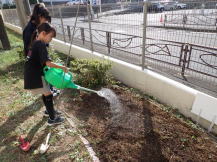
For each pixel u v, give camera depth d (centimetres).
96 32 583
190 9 343
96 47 605
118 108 386
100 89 450
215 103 312
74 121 361
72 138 321
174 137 312
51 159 285
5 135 336
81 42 670
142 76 440
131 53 488
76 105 410
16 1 723
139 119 354
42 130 343
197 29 345
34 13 345
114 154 285
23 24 752
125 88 471
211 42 331
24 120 372
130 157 279
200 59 373
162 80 395
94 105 405
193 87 360
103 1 573
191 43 362
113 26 518
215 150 288
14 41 1051
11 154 298
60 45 778
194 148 291
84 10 609
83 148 299
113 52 545
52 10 791
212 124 317
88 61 479
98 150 293
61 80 311
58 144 311
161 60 429
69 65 618
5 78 560
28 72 302
